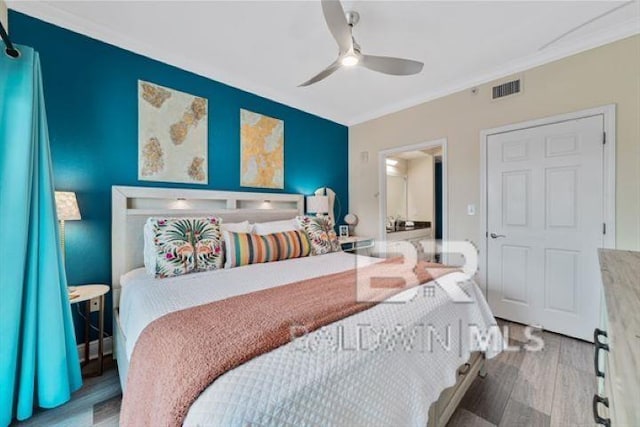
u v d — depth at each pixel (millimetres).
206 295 1492
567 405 1573
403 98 3525
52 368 1559
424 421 1099
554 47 2408
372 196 4129
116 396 1692
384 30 2184
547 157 2527
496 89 2832
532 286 2631
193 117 2730
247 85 3102
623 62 2158
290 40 2322
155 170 2498
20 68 1477
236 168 3072
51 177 1624
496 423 1448
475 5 1923
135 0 1879
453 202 3164
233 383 735
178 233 2027
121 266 2232
